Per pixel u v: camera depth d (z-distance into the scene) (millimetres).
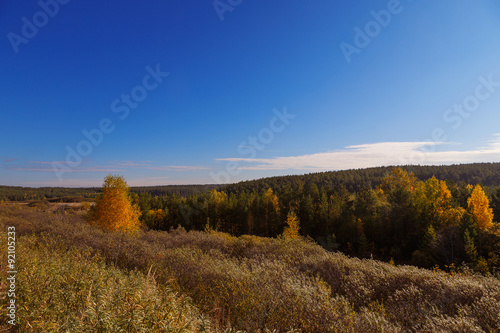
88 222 13703
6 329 2451
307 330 3457
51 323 2047
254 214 47062
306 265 7312
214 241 10711
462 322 3549
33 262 3854
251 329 3512
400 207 36938
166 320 2121
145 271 5715
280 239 10867
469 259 24844
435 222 33219
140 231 14844
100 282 3078
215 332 2941
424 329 3709
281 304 3867
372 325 3479
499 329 3430
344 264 7008
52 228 9633
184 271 5891
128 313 2141
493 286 4793
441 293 4855
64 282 3295
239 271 5465
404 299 4902
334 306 3908
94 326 1970
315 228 43469
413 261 29828
